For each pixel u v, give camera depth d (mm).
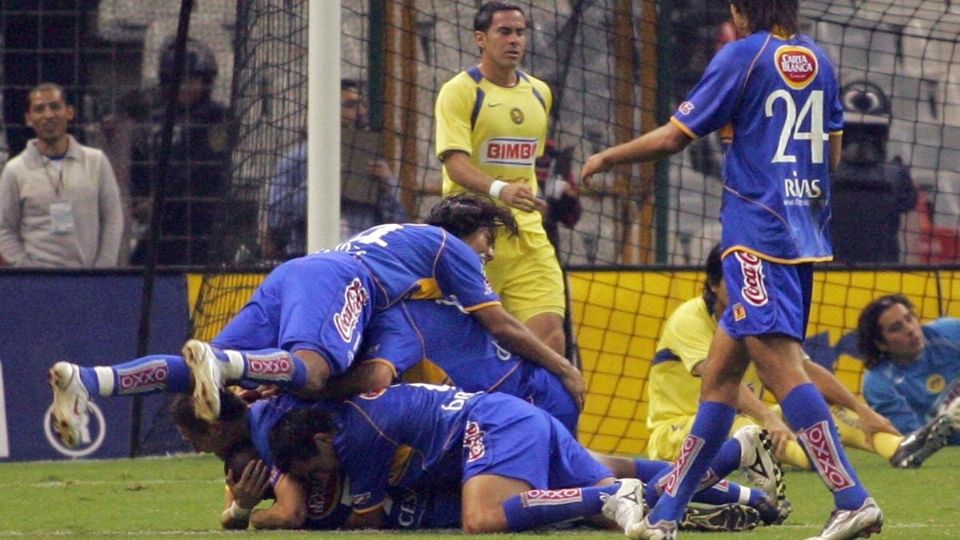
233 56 39844
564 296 32250
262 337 21641
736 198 17875
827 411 17562
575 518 20000
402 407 20516
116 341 34938
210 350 19469
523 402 20812
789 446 29016
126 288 35188
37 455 33844
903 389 33000
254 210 36219
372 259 22375
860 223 43375
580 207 40719
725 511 20891
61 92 37312
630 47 40875
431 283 22906
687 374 30781
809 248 17781
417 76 39094
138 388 19891
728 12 41125
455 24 39438
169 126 34250
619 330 35844
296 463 20609
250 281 35156
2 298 34406
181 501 25969
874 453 31422
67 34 42469
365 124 38469
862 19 42750
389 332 22109
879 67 44156
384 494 20922
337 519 21109
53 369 19406
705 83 17906
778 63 17828
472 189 28547
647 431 35688
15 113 42375
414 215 38500
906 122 44344
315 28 29312
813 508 24500
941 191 44219
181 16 34031
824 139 18172
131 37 42594
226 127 41812
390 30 38844
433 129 38875
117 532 21703
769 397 31828
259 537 20031
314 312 20953
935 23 43188
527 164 29891
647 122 41062
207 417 19484
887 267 36406
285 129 35750
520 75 30016
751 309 17594
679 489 18156
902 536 20266
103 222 37688
